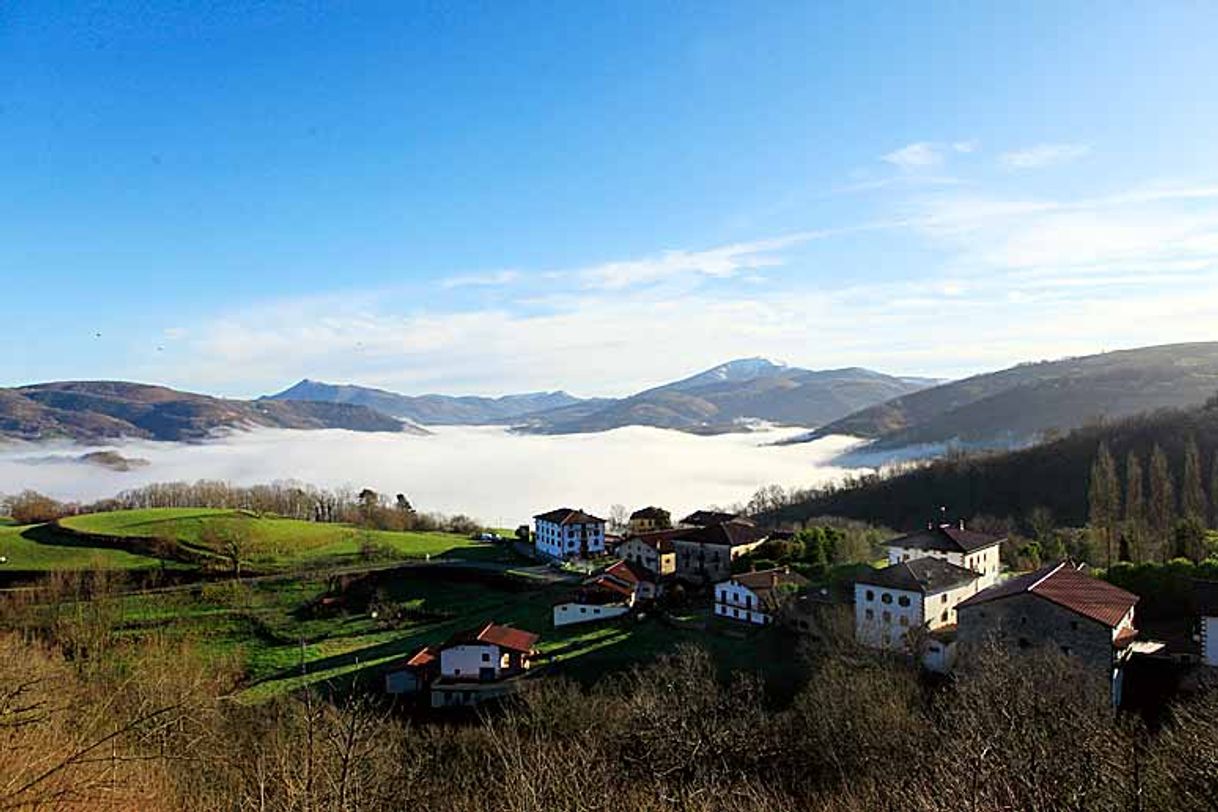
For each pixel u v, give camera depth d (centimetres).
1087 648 3881
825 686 3356
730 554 8031
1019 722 1911
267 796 1474
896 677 3756
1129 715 3559
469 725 4600
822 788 2559
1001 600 4150
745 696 3884
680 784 2183
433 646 6022
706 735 2733
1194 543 6022
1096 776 1653
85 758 1411
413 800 2075
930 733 2588
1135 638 4203
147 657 5488
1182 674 4028
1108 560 6600
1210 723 2191
